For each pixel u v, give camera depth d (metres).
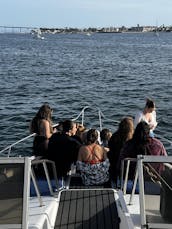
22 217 5.10
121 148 7.82
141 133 6.88
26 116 21.25
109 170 8.06
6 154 14.65
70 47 110.25
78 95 28.83
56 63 58.00
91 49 99.94
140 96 28.75
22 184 5.15
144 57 71.38
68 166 8.05
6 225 5.12
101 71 46.38
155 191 5.28
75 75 42.00
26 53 81.69
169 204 5.15
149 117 10.73
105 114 22.48
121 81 37.12
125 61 62.00
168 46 122.31
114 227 5.95
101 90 31.45
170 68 50.88
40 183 7.56
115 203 6.64
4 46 114.56
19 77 39.88
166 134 18.17
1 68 49.19
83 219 6.15
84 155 7.64
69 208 6.50
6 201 5.17
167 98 27.91
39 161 6.31
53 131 9.44
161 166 5.21
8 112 22.23
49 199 6.73
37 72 45.06
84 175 7.69
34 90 31.02
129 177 7.13
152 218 5.19
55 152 7.90
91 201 6.74
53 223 6.04
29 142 16.02
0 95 28.30
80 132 10.14
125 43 146.62
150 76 41.41
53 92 30.08
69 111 23.11
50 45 123.69
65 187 7.48
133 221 5.68
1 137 17.11
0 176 5.17
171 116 21.72
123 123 7.97
